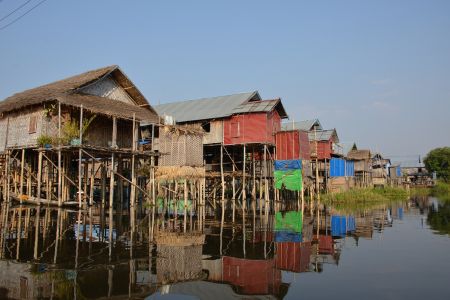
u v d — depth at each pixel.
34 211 20.39
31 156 26.06
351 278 8.42
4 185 24.39
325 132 45.66
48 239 12.35
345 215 23.69
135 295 7.09
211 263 9.73
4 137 25.66
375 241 13.48
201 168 25.45
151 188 26.20
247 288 7.66
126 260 9.70
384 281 8.18
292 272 8.95
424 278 8.41
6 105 25.27
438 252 11.44
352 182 51.19
